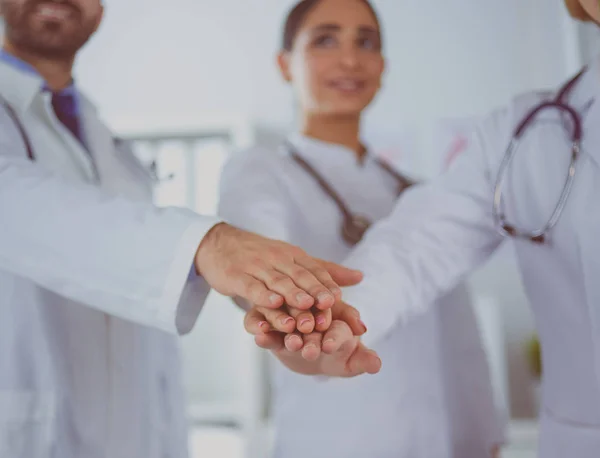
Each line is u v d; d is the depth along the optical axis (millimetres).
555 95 902
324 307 618
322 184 1249
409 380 1196
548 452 862
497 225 878
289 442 1196
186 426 1167
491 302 3727
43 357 896
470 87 4094
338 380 1180
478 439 1356
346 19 1246
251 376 3973
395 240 964
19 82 983
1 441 863
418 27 4137
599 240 786
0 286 900
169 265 695
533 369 3721
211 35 4270
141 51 4301
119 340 979
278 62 1375
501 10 4062
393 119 4125
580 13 871
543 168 860
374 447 1166
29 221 737
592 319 794
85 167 1028
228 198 1143
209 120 4219
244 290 633
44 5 965
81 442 915
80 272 725
